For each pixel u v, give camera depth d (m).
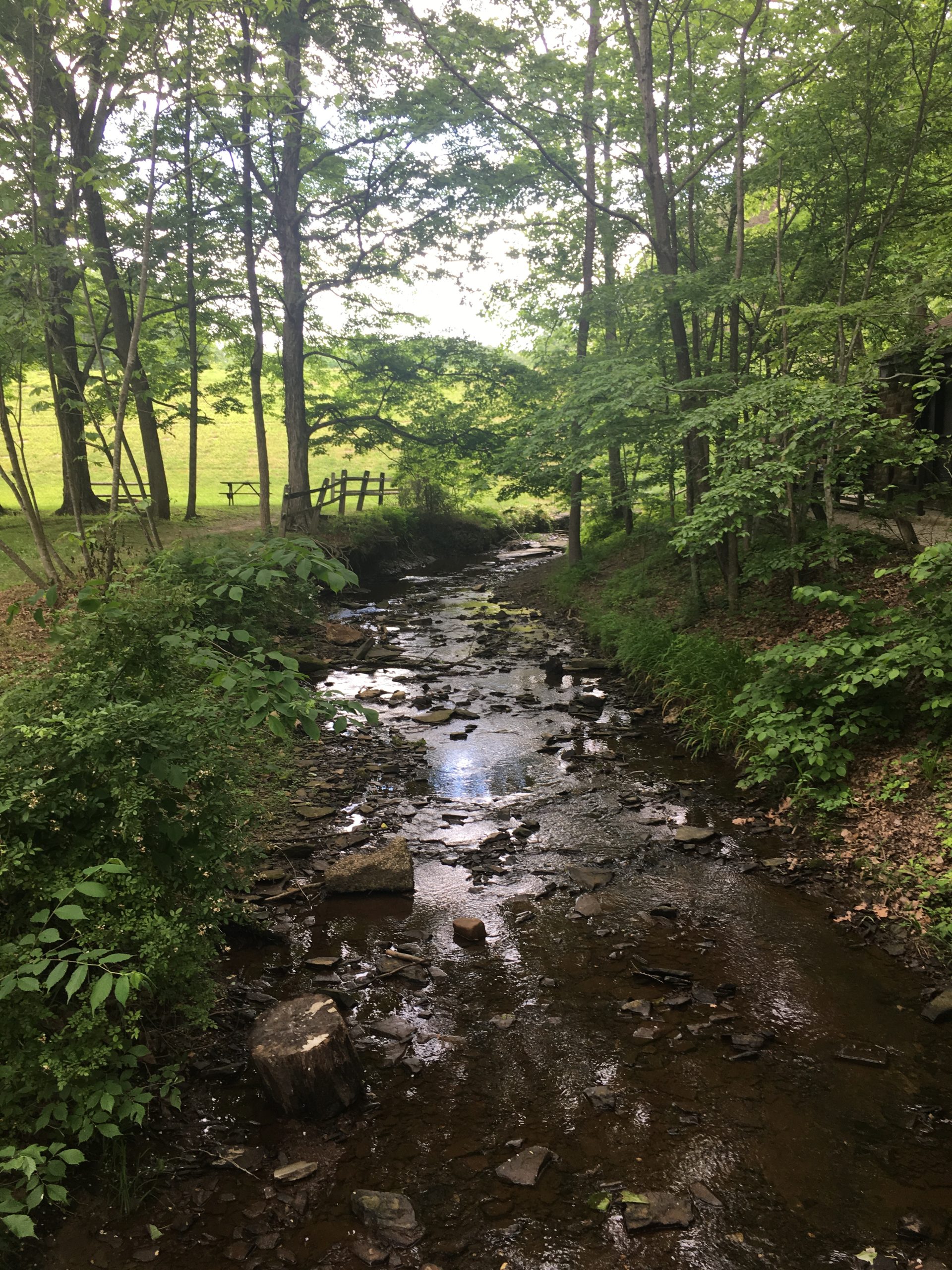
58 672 4.00
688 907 5.64
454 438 21.80
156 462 21.11
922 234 11.64
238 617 10.99
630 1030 4.32
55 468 32.88
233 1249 2.98
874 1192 3.27
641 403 11.13
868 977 4.81
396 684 11.60
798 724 7.21
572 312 17.22
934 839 5.79
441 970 4.89
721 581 13.32
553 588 18.44
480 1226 3.10
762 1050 4.16
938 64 10.21
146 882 3.55
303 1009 4.00
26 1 8.82
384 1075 3.97
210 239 18.61
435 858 6.40
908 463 8.93
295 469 20.31
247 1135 3.58
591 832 6.90
